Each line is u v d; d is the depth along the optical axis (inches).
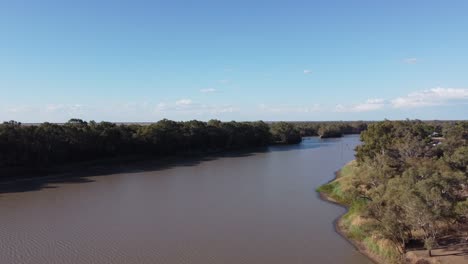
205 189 3380.9
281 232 2119.8
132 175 4266.7
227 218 2413.9
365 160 3048.7
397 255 1608.0
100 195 3154.5
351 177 3137.3
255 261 1721.2
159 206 2746.1
